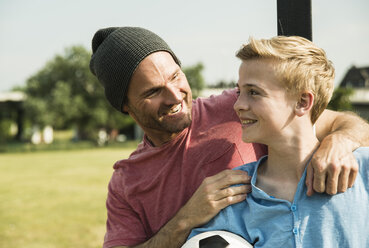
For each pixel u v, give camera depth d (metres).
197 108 2.15
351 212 1.37
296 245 1.39
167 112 1.96
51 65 36.62
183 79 2.01
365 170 1.42
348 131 1.59
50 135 45.22
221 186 1.66
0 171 15.76
